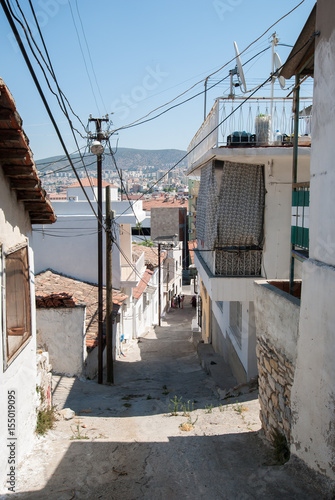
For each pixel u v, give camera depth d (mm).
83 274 16328
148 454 5656
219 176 9023
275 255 9234
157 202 51094
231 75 8523
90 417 7648
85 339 11156
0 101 3658
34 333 5781
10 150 4258
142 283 20969
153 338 20391
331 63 4215
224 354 13000
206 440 6102
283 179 9047
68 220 16203
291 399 4934
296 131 6121
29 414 5512
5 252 4527
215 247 9258
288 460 4949
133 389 10844
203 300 18188
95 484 4781
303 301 4746
